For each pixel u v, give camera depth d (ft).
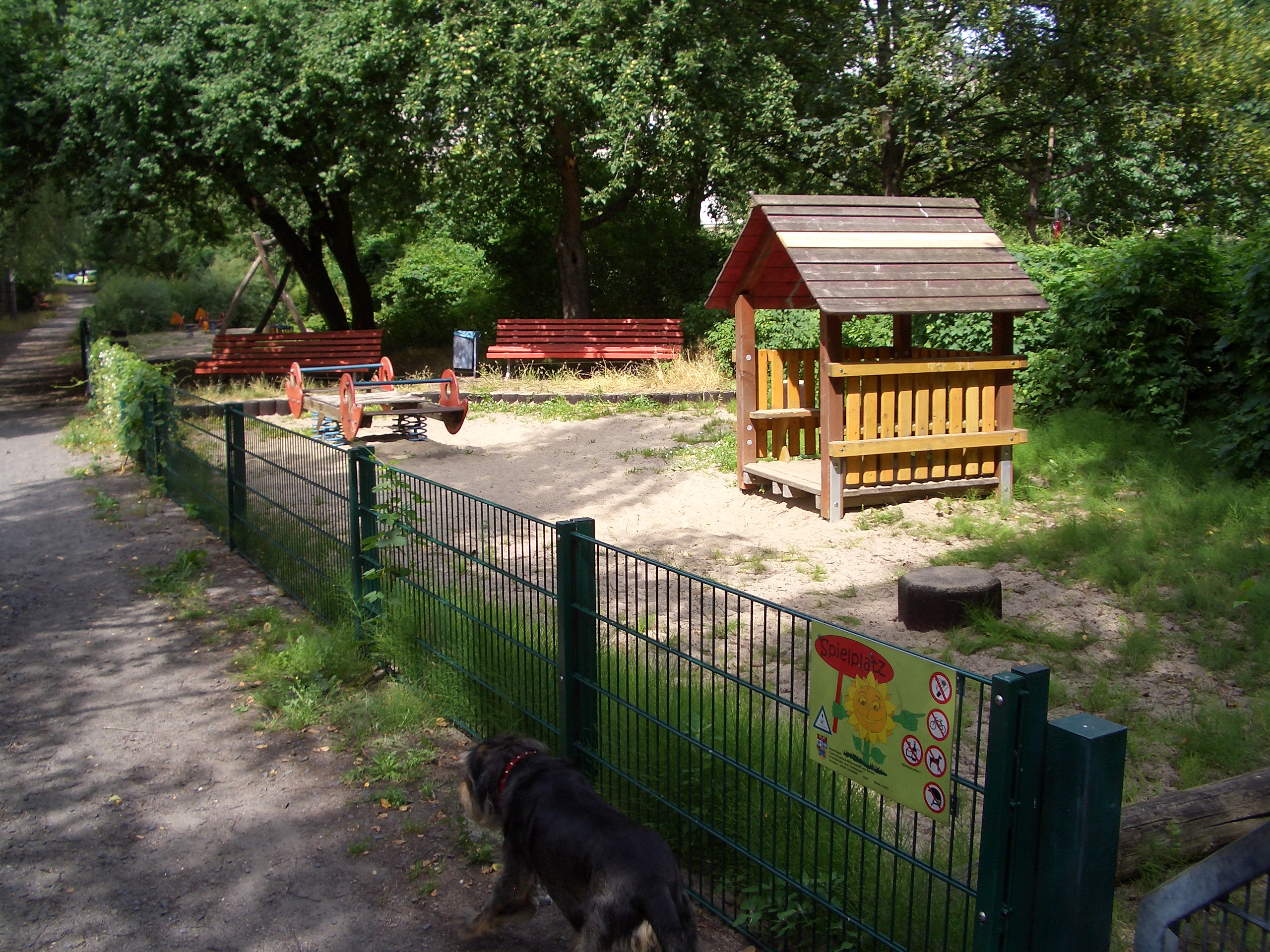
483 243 77.77
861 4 58.34
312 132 57.36
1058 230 73.20
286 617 21.53
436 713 16.57
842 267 26.78
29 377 76.74
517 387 53.67
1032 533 25.09
